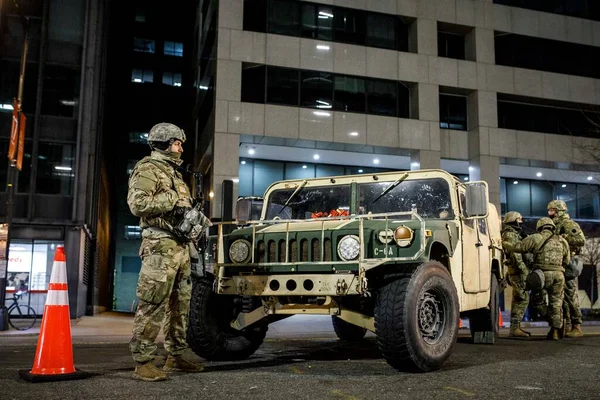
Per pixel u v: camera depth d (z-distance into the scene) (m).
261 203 7.14
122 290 50.28
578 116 30.77
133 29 53.53
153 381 4.27
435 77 27.77
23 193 20.86
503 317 16.72
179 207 4.47
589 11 31.44
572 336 9.72
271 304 5.32
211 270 5.66
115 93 41.56
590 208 32.66
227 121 24.27
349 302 5.45
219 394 3.77
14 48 21.67
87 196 21.89
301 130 25.16
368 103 26.80
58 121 21.64
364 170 29.27
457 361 5.79
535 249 9.07
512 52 29.89
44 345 4.36
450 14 28.59
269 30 25.78
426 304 5.11
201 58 31.89
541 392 3.98
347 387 4.11
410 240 4.97
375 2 27.53
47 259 20.66
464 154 28.59
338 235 5.15
